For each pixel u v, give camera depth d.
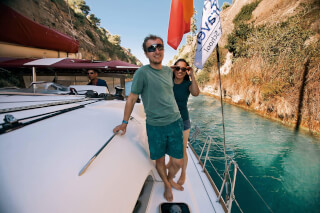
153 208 1.40
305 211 3.69
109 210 0.84
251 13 19.42
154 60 1.30
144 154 1.46
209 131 8.71
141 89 1.34
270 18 15.25
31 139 0.93
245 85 14.65
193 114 12.23
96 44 50.41
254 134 8.19
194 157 2.44
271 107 11.14
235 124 9.80
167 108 1.37
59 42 6.30
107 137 1.24
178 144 1.44
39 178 0.75
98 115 1.56
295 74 10.06
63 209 0.70
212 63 24.19
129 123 1.69
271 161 5.68
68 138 1.05
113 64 4.12
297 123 9.09
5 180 0.70
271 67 12.09
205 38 1.76
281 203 3.98
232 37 18.47
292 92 9.91
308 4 11.55
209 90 22.83
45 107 1.63
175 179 1.85
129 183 1.07
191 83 1.80
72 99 2.19
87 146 1.05
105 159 1.04
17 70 4.34
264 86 12.10
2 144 0.84
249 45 15.28
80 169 0.88
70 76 4.77
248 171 5.20
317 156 5.95
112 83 4.42
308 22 10.99
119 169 1.06
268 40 12.98
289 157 5.97
